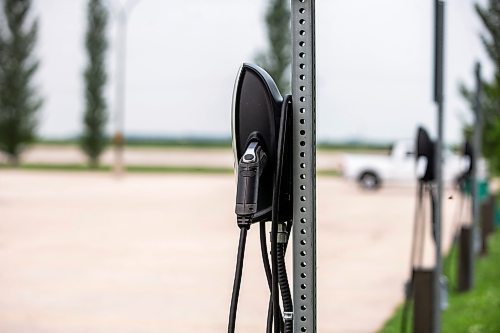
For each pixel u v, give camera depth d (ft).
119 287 28.66
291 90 7.26
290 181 7.29
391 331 21.24
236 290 6.89
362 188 91.61
